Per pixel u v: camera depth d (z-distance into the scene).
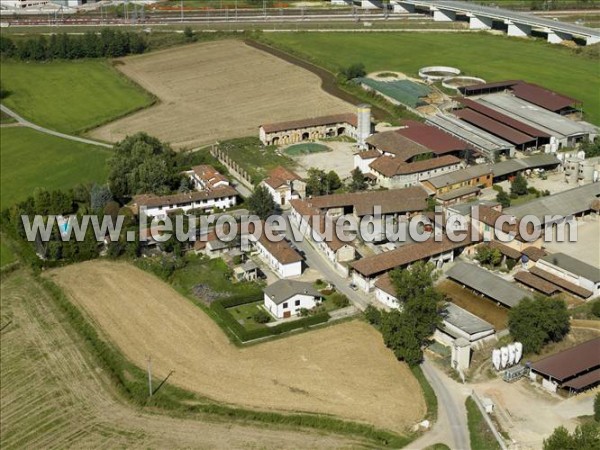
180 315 147.38
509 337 135.00
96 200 185.62
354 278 154.00
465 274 151.12
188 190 195.00
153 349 137.75
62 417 123.25
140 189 191.62
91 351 138.62
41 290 159.88
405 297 135.38
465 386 124.25
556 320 130.12
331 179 191.88
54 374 133.75
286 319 144.50
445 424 116.06
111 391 128.50
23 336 145.25
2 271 167.50
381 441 113.81
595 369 123.88
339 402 122.50
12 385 132.00
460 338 129.62
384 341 134.25
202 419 120.62
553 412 117.06
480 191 191.12
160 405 124.06
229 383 128.12
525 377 125.62
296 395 124.50
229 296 151.38
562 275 150.25
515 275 152.75
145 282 159.38
